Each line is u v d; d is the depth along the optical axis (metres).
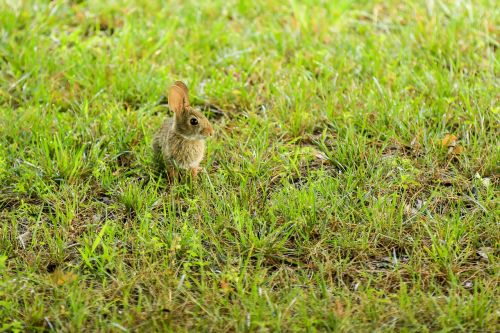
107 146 11.95
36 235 10.16
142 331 8.38
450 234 9.85
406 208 10.45
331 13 16.59
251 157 11.62
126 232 9.96
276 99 13.20
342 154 11.52
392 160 11.36
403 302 8.61
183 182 11.16
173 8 16.91
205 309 8.63
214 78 14.02
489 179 10.95
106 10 16.52
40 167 11.29
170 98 10.77
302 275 9.34
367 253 9.70
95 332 8.34
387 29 15.79
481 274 9.27
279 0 17.19
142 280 9.17
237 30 16.00
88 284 9.27
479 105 12.56
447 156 11.58
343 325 8.27
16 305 8.77
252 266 9.45
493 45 15.23
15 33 15.36
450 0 16.48
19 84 13.80
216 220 10.20
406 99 12.93
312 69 14.41
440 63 14.12
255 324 8.33
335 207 10.27
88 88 13.62
